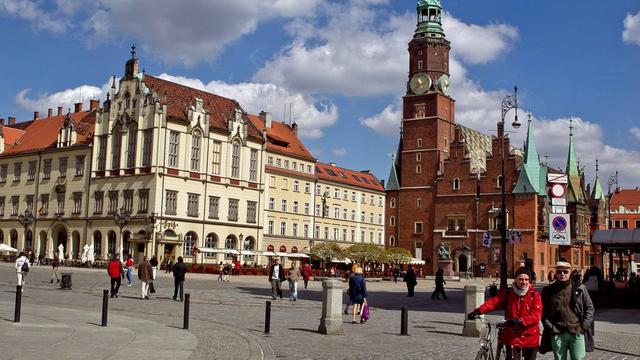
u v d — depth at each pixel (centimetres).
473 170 11662
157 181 8119
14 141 10388
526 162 10938
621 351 1981
